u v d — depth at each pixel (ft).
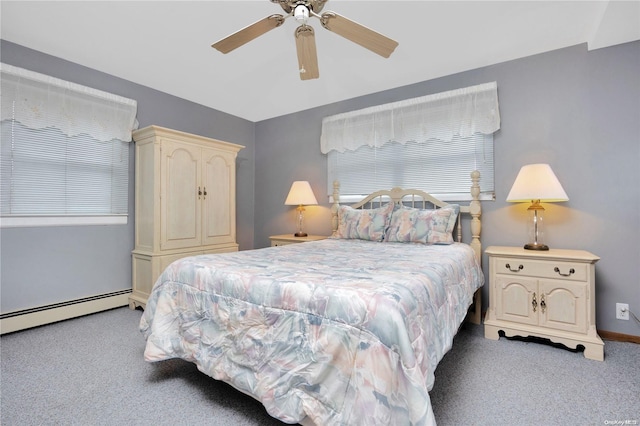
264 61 9.21
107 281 9.89
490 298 7.79
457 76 9.70
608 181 7.68
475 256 8.42
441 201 9.69
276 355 4.11
